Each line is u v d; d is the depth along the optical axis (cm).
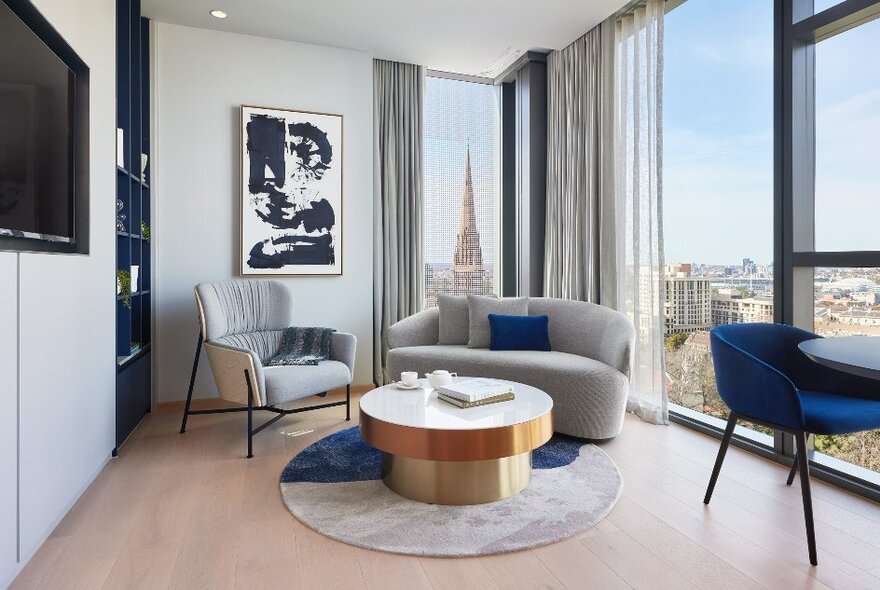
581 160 398
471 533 190
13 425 163
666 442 298
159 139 368
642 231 349
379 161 436
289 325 370
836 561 173
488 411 231
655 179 336
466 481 215
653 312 337
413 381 274
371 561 174
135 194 331
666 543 185
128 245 307
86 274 227
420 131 450
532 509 210
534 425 221
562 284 420
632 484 238
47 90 191
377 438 220
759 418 191
